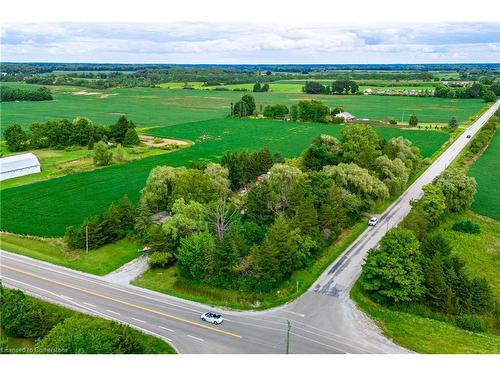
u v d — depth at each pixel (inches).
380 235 4035.4
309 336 2605.8
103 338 2187.5
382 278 2950.3
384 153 5457.7
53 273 3339.1
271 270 3031.5
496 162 6742.1
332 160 5142.7
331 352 2453.2
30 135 7524.6
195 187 4133.9
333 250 3698.3
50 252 3683.6
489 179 5880.9
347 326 2714.1
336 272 3361.2
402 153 5625.0
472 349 2496.3
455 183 4591.5
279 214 3831.2
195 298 3031.5
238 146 7815.0
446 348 2501.2
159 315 2817.4
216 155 7091.5
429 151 7460.6
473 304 2878.9
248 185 5196.9
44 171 6102.4
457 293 2915.8
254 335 2615.7
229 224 3673.7
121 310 2859.3
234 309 2903.5
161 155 7081.7
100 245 3759.8
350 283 3211.1
